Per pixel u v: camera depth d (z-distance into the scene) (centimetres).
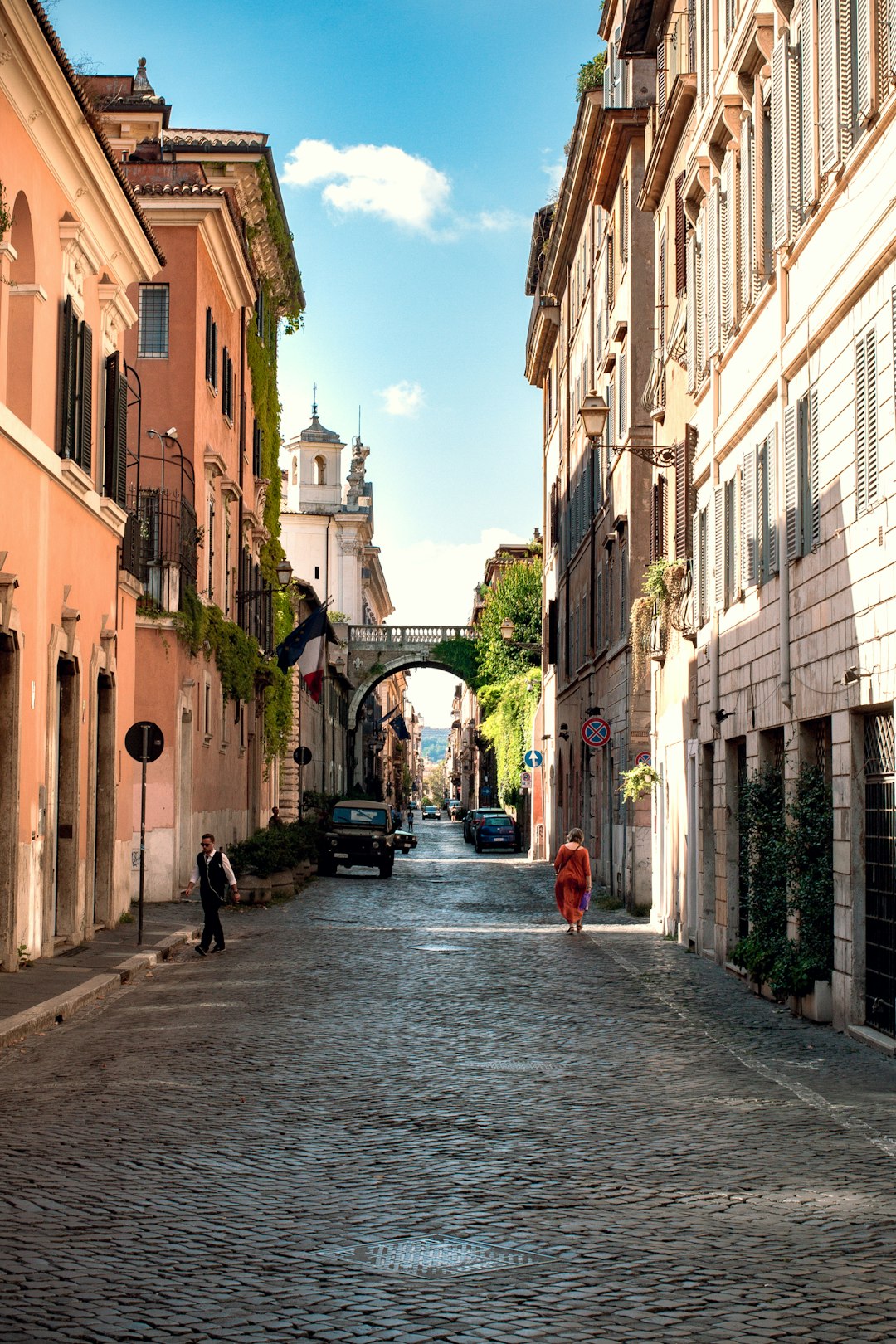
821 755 1575
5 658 1705
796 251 1586
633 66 3127
